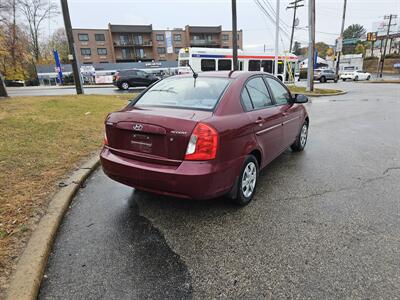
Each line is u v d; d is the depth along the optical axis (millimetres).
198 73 3930
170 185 2783
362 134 7285
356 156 5402
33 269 2248
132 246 2689
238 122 3141
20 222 2844
